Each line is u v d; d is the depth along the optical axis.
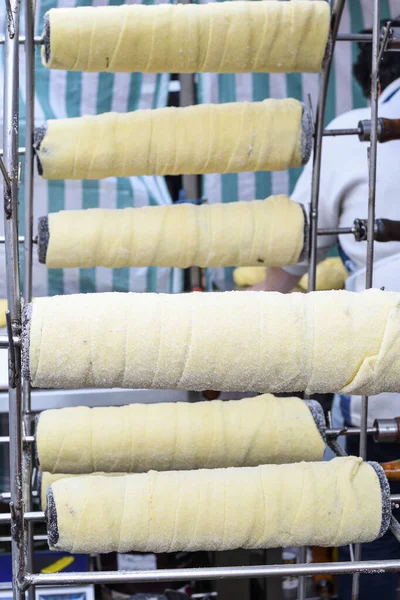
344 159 1.34
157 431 0.90
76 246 1.07
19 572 0.69
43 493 0.98
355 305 0.67
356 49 1.60
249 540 0.76
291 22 0.94
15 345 0.65
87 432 0.90
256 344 0.65
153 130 1.03
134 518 0.74
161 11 0.93
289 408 0.92
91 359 0.65
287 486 0.77
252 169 1.07
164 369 0.66
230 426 0.90
